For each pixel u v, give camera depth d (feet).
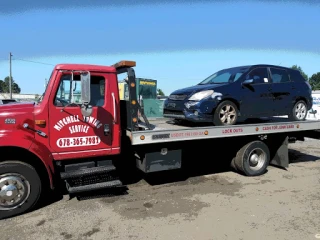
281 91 23.29
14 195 14.15
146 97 48.11
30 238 12.23
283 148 23.18
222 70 25.17
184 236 12.32
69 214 14.64
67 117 15.42
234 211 14.96
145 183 19.90
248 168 21.40
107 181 16.24
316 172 22.89
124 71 17.93
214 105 20.15
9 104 15.48
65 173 15.55
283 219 13.97
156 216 14.37
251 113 21.84
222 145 21.45
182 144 19.25
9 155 14.71
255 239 12.04
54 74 15.12
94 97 16.17
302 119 24.82
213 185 19.45
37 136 14.84
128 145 17.58
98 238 12.23
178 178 21.11
